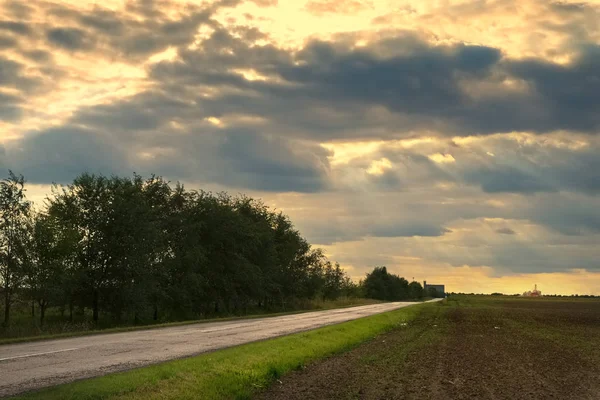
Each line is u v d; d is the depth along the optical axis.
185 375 13.34
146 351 18.80
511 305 109.94
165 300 53.44
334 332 29.17
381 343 27.48
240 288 65.62
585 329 40.59
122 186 46.81
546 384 14.80
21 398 9.94
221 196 66.19
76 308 50.31
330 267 122.31
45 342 21.72
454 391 13.45
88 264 43.84
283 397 12.45
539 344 27.78
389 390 13.46
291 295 85.25
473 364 19.08
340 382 14.64
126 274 44.25
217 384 13.11
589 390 13.98
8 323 35.75
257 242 68.94
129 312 45.62
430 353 22.70
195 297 58.28
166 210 57.28
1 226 35.66
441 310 76.56
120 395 10.92
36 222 37.50
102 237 44.09
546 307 96.50
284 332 29.36
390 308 85.38
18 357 16.39
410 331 36.78
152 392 11.43
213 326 34.91
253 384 13.77
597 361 20.56
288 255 83.31
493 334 34.66
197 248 57.00
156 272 49.25
